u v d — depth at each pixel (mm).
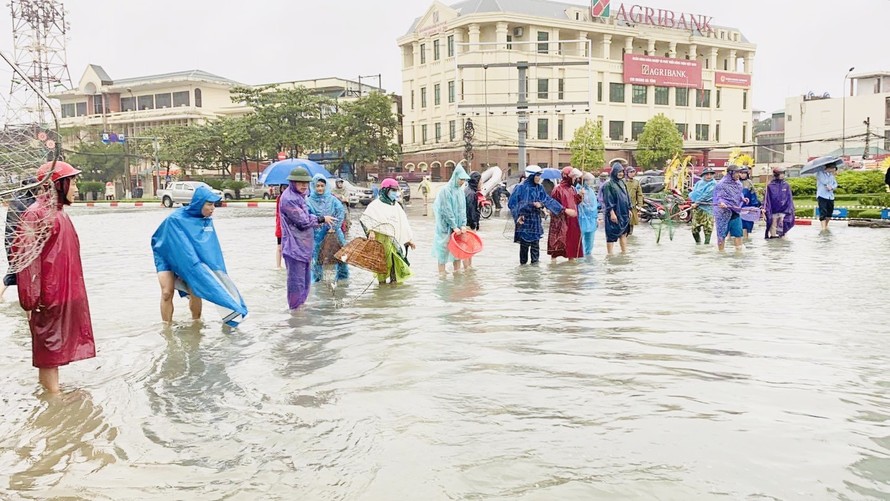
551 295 8031
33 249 4582
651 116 59469
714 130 63906
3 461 3627
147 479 3346
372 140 49250
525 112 27266
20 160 4344
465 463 3336
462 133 51781
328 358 5402
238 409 4293
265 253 13719
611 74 57344
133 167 68688
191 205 6738
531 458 3367
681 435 3602
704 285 8578
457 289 8609
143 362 5488
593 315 6785
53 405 4512
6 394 4781
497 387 4504
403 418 3986
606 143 56906
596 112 56562
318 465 3412
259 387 4723
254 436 3838
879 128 76312
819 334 5789
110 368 5355
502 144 51344
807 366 4836
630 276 9492
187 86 70812
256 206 40312
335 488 3150
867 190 29625
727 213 12289
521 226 10820
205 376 5047
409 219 24859
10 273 4574
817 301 7332
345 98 60906
